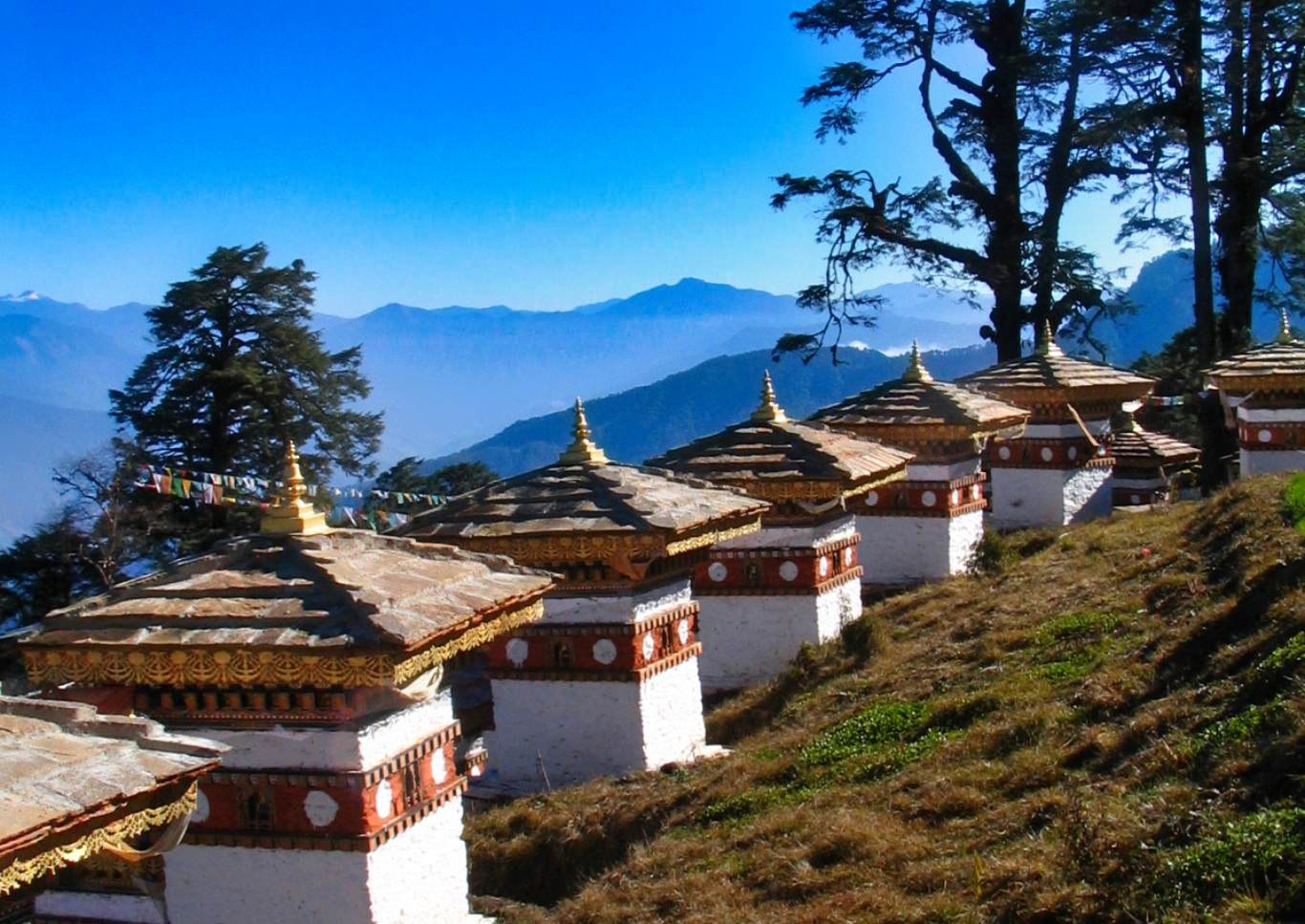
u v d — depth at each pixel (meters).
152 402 44.47
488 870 13.59
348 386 48.12
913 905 9.50
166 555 40.09
